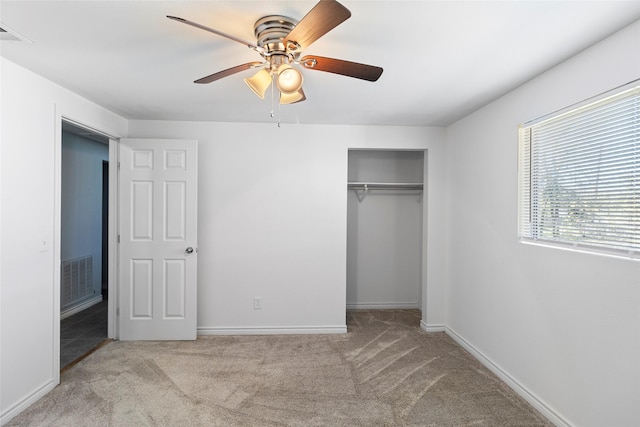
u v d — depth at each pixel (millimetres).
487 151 2934
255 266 3658
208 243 3621
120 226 3418
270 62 1761
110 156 3473
